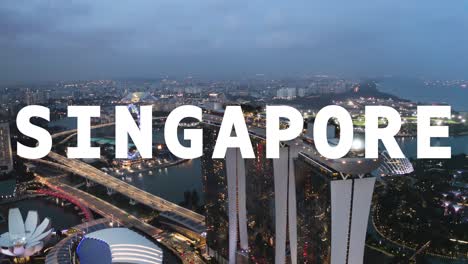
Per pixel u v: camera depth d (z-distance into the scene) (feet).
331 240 550.77
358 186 546.67
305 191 622.95
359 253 572.10
